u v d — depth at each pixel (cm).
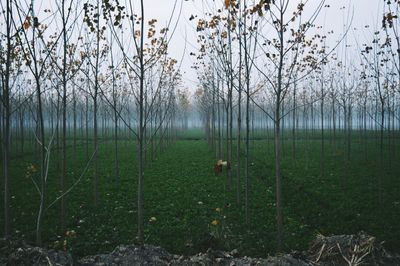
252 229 873
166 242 776
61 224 877
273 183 1459
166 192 1277
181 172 1741
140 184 691
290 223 916
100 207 1074
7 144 613
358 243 605
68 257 560
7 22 552
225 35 1096
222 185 1412
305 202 1130
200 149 3120
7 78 587
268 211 1038
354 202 1105
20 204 1097
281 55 670
